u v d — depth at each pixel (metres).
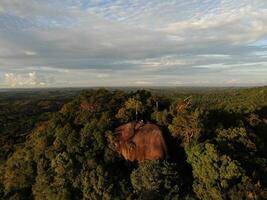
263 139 67.06
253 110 84.75
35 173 63.19
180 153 56.66
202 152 50.78
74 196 53.81
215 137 57.66
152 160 51.50
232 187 46.84
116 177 52.91
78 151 57.75
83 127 63.62
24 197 61.56
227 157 48.81
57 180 54.41
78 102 74.38
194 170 51.47
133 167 55.53
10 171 66.81
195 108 64.75
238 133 58.19
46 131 69.50
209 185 47.56
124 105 68.88
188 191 50.50
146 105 67.94
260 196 44.84
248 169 51.34
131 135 58.00
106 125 60.47
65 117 70.88
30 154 65.31
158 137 56.00
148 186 48.56
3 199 64.12
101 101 71.38
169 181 48.94
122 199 50.28
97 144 58.66
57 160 55.34
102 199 50.44
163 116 61.22
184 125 56.88
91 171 52.56
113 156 57.03
